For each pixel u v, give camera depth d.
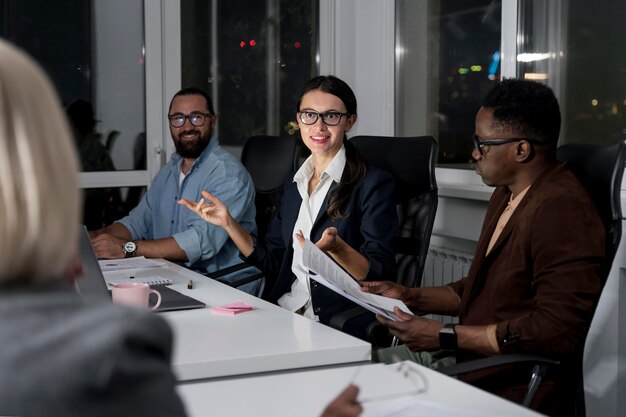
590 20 3.04
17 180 0.66
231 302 2.13
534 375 1.82
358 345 1.66
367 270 2.45
